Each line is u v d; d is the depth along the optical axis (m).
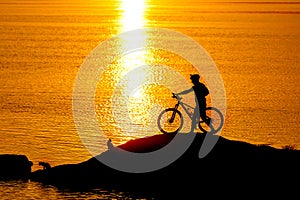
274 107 68.19
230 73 98.69
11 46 140.88
